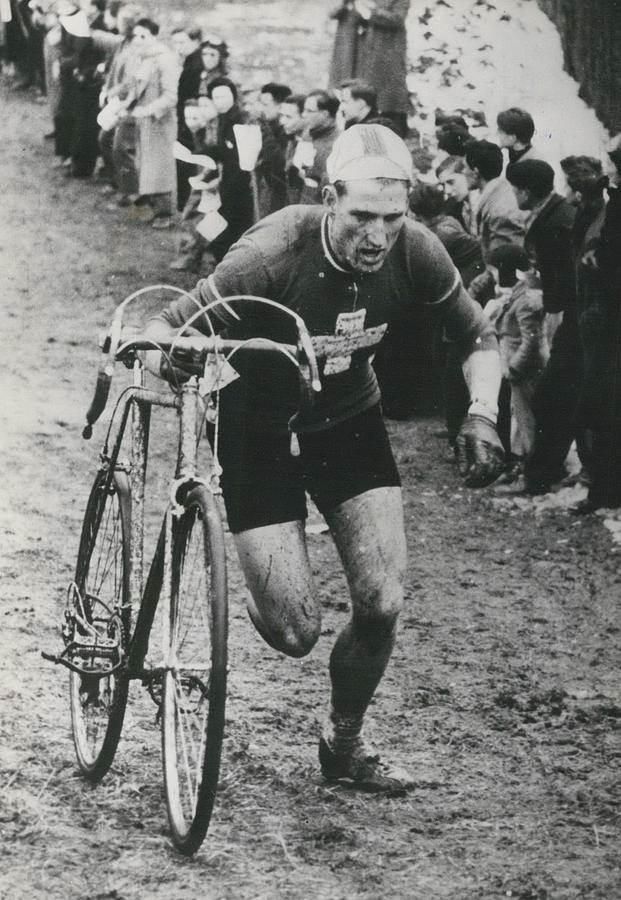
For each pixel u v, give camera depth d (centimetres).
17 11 2412
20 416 1148
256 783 537
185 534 470
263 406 502
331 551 886
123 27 1780
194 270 1602
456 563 875
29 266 1619
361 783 535
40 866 456
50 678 629
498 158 1048
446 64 1593
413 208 1078
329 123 1253
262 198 1347
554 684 682
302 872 464
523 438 1005
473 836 501
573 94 1452
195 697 477
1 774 525
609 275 913
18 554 827
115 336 461
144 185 1747
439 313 519
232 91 1368
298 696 642
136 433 508
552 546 907
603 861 483
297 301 487
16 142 2172
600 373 930
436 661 707
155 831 486
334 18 1534
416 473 1060
